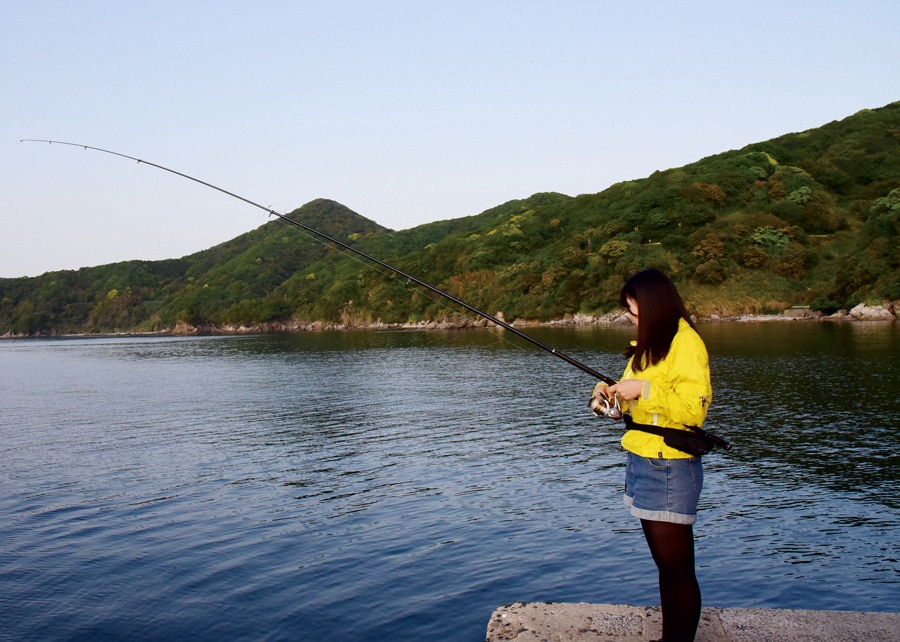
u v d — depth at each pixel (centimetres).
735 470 1420
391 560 917
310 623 733
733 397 2525
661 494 345
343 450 1736
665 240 11856
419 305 14450
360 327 15538
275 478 1429
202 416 2470
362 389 3291
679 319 348
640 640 377
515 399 2736
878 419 1975
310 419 2317
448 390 3134
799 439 1727
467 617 741
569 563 895
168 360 6531
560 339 7206
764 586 823
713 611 411
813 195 12431
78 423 2364
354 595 805
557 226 14825
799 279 10544
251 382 3884
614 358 4634
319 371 4531
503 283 13000
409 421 2216
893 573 853
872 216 10919
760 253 10875
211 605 783
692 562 352
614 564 888
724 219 12144
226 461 1623
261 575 870
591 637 383
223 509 1185
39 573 889
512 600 784
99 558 944
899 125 15212
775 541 978
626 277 11162
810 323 8338
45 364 6544
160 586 840
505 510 1147
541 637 385
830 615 399
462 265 14538
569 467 1477
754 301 10112
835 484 1288
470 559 916
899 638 370
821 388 2680
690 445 340
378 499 1237
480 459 1587
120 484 1395
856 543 962
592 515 1105
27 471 1545
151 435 2047
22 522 1126
